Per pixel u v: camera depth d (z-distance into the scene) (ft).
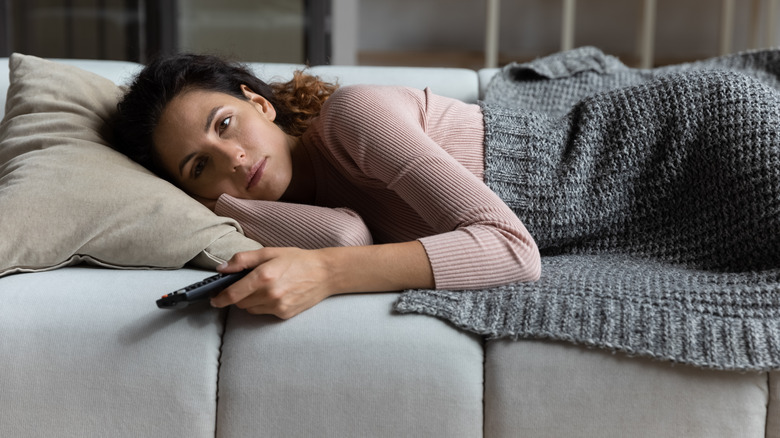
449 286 3.48
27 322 3.33
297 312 3.34
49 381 3.27
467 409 3.26
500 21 13.29
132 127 4.28
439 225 3.70
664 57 12.59
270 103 4.58
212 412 3.30
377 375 3.25
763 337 3.23
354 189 4.43
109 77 5.55
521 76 5.77
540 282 3.56
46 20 10.52
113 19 10.72
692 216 4.19
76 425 3.28
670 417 3.23
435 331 3.31
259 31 11.18
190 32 11.02
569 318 3.31
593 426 3.25
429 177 3.70
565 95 5.56
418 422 3.26
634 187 4.29
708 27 12.87
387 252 3.48
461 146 4.36
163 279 3.56
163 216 3.80
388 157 3.83
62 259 3.76
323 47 11.31
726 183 4.03
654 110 4.29
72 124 4.37
